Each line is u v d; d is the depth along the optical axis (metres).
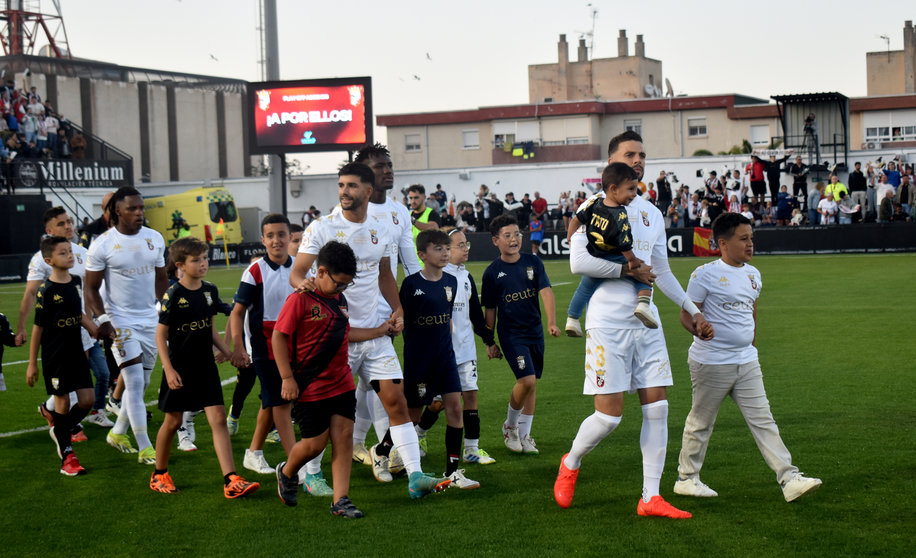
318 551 4.82
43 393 10.10
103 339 7.01
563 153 48.34
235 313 6.42
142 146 48.16
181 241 6.00
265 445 7.43
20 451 7.41
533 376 6.66
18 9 47.69
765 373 9.64
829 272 20.89
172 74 49.75
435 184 37.09
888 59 58.88
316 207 39.47
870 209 28.17
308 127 32.03
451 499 5.73
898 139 41.91
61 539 5.16
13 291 23.25
